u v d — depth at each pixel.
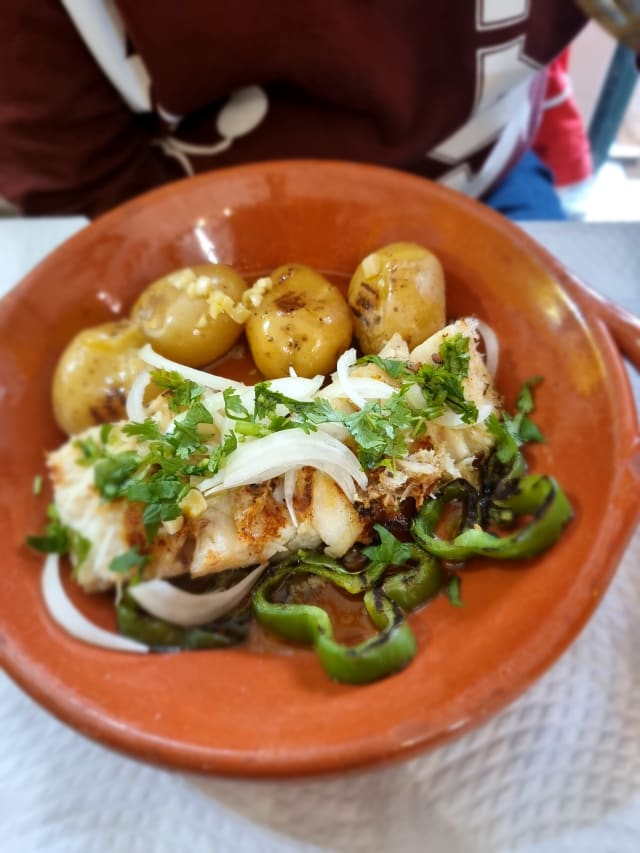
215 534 0.25
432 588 0.24
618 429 0.24
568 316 0.26
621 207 0.61
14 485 0.27
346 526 0.24
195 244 0.32
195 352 0.29
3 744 0.24
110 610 0.25
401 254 0.28
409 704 0.20
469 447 0.26
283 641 0.24
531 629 0.20
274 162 0.32
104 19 0.39
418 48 0.38
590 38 0.61
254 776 0.19
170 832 0.23
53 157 0.43
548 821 0.22
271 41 0.37
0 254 0.37
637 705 0.23
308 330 0.27
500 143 0.44
